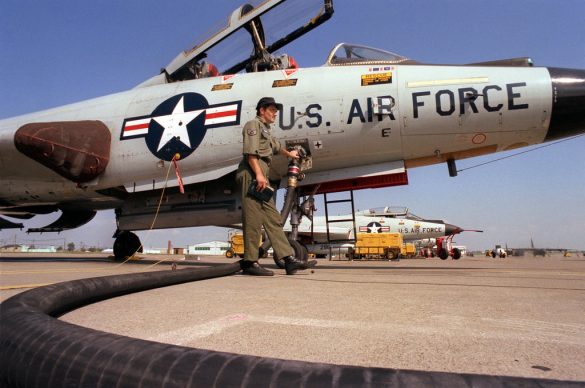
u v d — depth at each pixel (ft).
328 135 22.41
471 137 21.43
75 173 25.49
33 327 4.42
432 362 4.89
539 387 2.69
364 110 21.85
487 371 4.53
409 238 97.50
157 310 8.46
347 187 24.41
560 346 5.64
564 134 20.94
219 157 23.90
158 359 3.37
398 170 22.88
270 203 16.76
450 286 12.85
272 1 26.81
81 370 3.48
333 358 5.08
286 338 6.11
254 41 28.50
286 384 2.91
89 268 22.99
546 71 20.77
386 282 14.05
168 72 30.37
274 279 15.01
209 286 12.66
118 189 27.20
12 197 31.48
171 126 24.99
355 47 25.53
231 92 24.59
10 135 25.77
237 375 3.07
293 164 18.76
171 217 26.12
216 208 24.98
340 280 14.74
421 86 21.52
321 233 89.40
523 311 8.33
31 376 3.69
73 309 8.58
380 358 5.06
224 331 6.57
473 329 6.70
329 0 26.45
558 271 23.63
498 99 20.43
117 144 26.18
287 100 23.17
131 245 33.42
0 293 10.54
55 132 24.36
